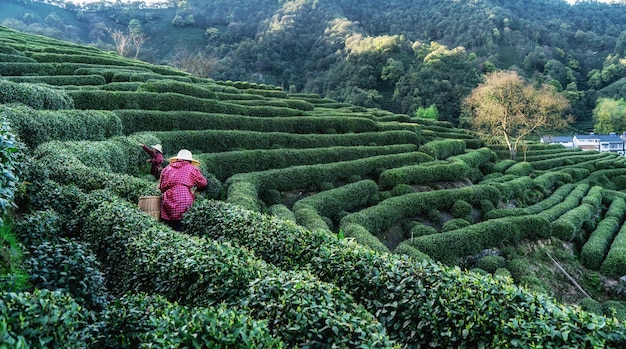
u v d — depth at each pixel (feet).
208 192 66.39
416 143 128.16
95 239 29.50
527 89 177.17
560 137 297.53
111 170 52.26
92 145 51.16
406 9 506.48
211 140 87.25
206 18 453.58
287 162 91.56
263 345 15.19
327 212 73.56
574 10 530.27
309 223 58.95
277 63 370.53
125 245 26.89
